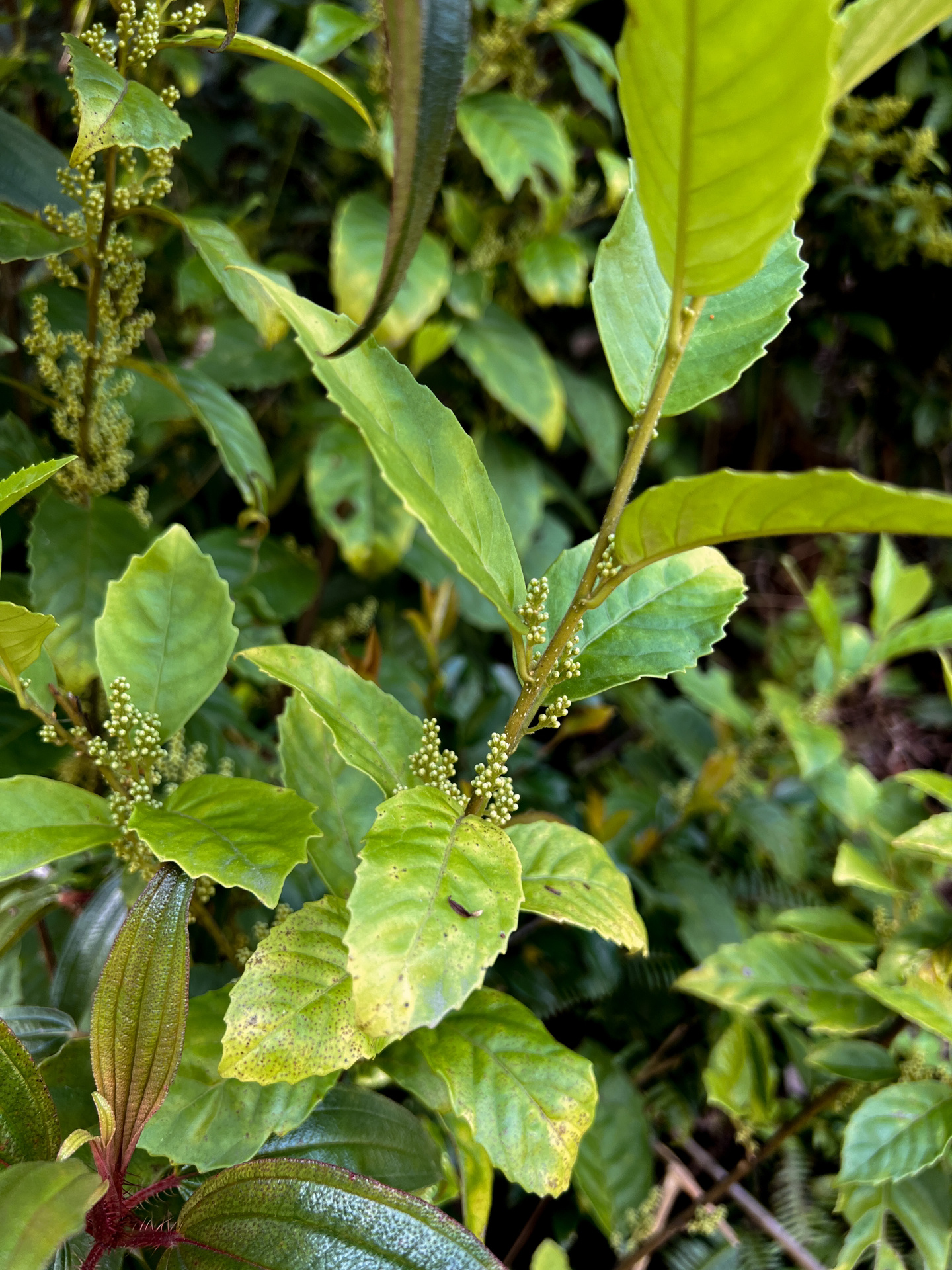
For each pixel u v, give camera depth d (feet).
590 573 0.78
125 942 0.75
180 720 0.96
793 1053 1.71
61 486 1.35
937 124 2.62
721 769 1.82
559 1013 1.84
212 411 1.43
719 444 3.60
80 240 1.22
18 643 0.81
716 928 1.77
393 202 0.55
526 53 2.14
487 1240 1.81
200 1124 0.83
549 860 0.94
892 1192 1.30
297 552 2.21
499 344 2.25
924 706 3.32
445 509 0.76
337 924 0.86
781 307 0.85
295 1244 0.74
